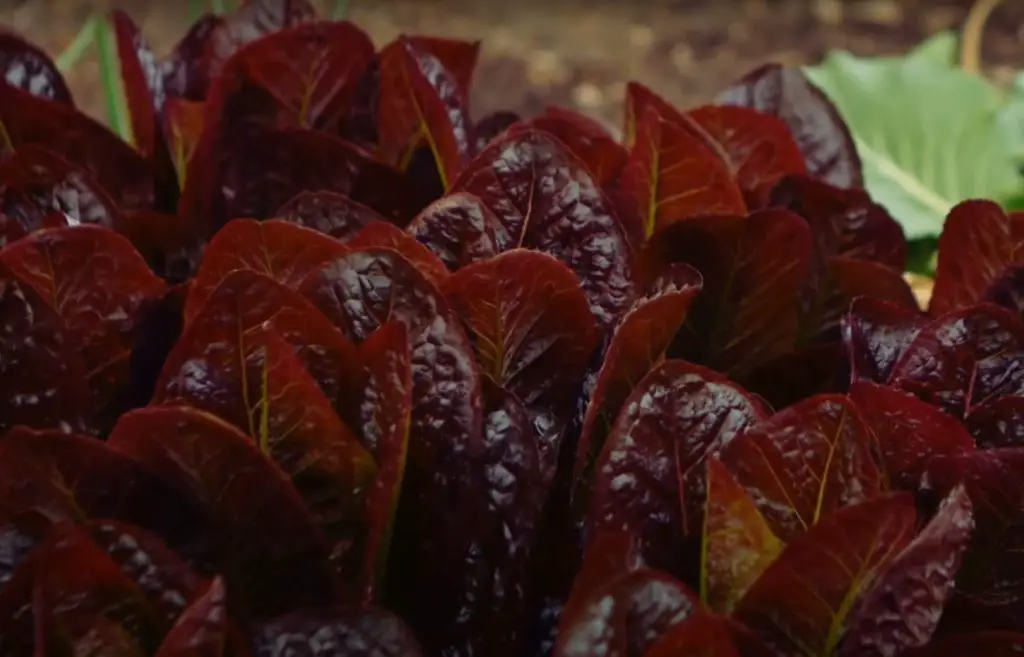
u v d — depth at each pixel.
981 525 1.27
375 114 1.56
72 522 1.21
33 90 1.56
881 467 1.26
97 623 1.18
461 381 1.26
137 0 5.22
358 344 1.28
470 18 5.32
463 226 1.35
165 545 1.20
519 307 1.32
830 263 1.47
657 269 1.41
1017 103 2.15
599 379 1.28
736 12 5.42
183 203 1.48
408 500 1.27
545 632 1.29
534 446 1.27
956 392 1.33
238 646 1.18
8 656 1.17
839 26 5.27
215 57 1.62
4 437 1.25
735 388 1.26
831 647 1.21
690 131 1.50
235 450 1.22
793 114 1.61
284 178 1.48
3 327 1.28
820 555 1.20
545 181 1.37
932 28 5.22
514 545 1.27
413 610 1.28
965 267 1.45
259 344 1.25
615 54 4.99
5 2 5.10
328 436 1.25
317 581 1.24
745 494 1.22
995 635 1.19
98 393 1.36
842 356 1.39
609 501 1.25
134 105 1.59
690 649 1.17
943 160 2.12
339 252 1.33
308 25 1.52
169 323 1.36
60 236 1.33
